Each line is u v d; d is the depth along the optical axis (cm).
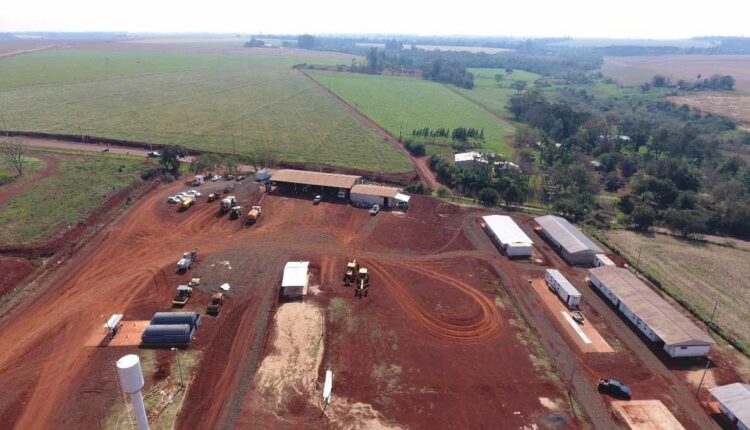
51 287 5525
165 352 4534
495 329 5097
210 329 4881
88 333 4772
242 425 3775
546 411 4016
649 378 4459
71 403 3906
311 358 4531
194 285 5644
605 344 4912
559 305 5591
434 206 8456
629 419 3966
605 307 5594
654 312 5147
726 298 5962
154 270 5975
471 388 4241
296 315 5141
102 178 8675
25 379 4141
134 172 9050
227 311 5188
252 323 5003
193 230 7112
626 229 8131
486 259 6644
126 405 3906
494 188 9162
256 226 7325
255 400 4022
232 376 4272
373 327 5025
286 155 11050
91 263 6084
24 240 6278
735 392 4081
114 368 4306
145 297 5403
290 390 4144
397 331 4984
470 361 4588
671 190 9319
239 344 4681
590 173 10394
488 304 5556
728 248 7531
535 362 4606
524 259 6700
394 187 9494
